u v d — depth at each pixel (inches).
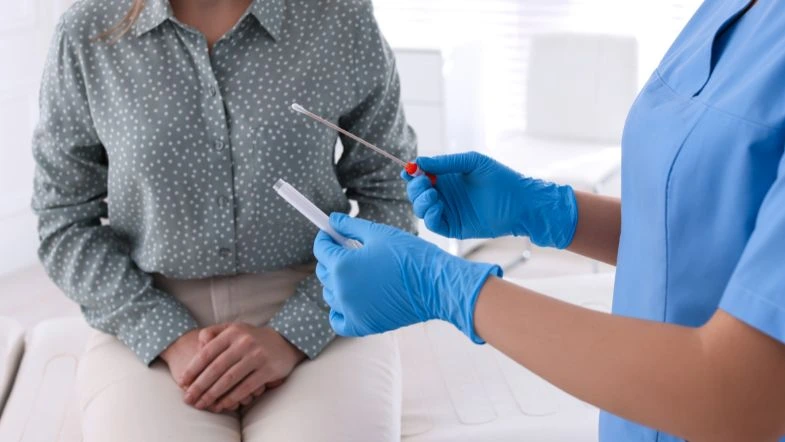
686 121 39.5
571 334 37.0
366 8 68.7
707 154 38.1
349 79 68.4
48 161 70.6
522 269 146.0
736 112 37.1
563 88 138.2
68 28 66.6
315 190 69.2
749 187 36.9
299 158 67.2
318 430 60.7
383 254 42.6
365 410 62.8
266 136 66.1
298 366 67.1
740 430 34.4
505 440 67.5
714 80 39.6
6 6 137.6
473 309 39.4
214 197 66.9
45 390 74.2
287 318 67.1
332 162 70.5
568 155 133.0
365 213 72.6
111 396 64.1
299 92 66.8
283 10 66.4
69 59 67.0
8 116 141.1
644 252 42.4
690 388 34.6
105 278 69.6
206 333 65.9
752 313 33.1
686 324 40.8
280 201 67.5
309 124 66.9
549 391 73.3
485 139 156.1
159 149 65.5
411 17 165.6
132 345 67.5
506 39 161.3
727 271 38.7
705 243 39.1
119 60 66.2
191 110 65.9
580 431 68.2
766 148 36.3
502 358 78.0
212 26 66.8
